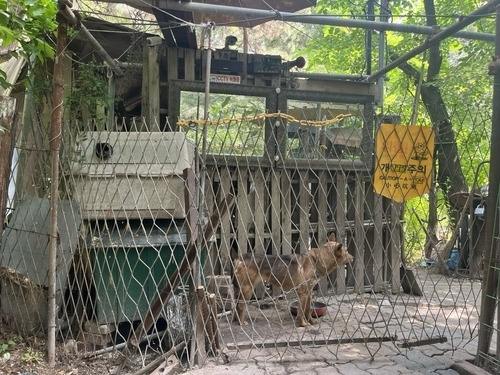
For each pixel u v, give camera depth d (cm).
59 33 278
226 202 285
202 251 312
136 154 302
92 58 473
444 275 554
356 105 462
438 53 705
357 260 465
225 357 284
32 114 367
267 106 436
